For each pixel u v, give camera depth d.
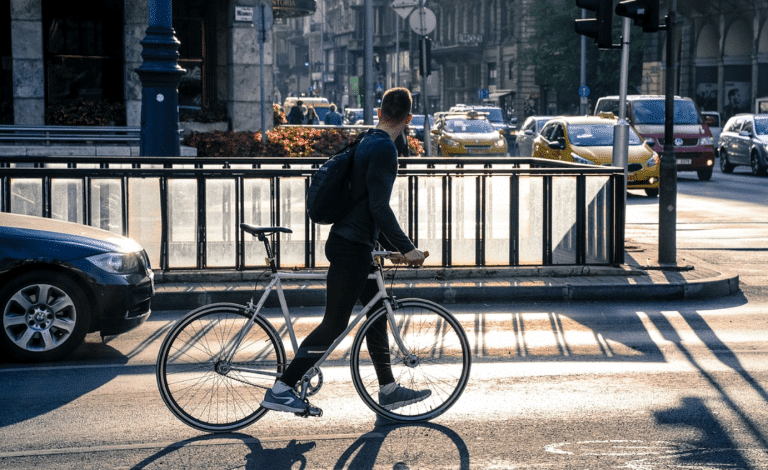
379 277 6.20
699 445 5.75
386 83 95.94
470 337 8.88
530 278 11.30
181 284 10.70
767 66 50.72
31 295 7.97
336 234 5.90
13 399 6.81
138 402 6.76
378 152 5.73
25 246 7.88
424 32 21.91
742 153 32.50
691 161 28.59
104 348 8.49
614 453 5.60
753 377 7.40
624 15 11.94
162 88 13.72
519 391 6.98
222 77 25.25
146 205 10.86
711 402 6.69
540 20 55.62
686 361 7.95
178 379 6.02
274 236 11.04
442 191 11.33
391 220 5.72
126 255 8.26
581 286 10.80
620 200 11.62
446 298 10.62
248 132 22.86
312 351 5.98
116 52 23.91
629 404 6.63
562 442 5.81
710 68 54.94
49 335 7.93
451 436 5.95
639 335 9.00
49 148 20.66
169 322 9.61
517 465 5.41
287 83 124.44
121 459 5.54
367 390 6.22
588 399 6.76
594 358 8.05
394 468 5.38
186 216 10.95
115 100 24.00
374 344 6.21
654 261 12.30
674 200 11.97
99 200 10.77
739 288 11.62
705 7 54.19
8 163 11.46
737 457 5.54
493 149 32.91
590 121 25.27
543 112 67.56
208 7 24.98
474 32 77.38
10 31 23.12
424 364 6.28
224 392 6.07
